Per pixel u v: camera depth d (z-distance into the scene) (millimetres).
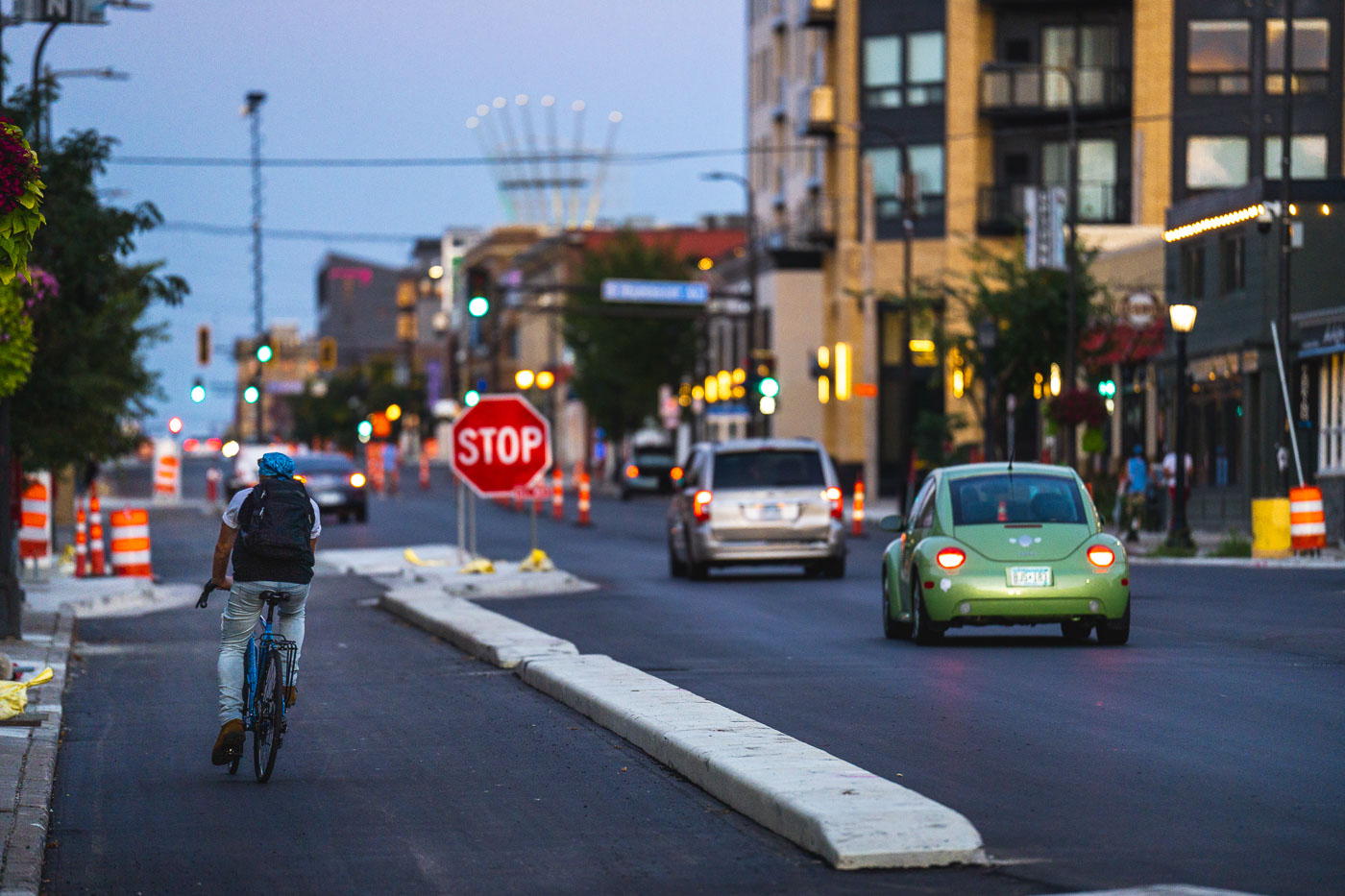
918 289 96750
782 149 120875
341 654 35375
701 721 22625
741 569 61031
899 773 19750
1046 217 87312
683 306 152875
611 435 160750
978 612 32281
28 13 42500
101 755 22969
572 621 40281
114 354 46156
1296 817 17250
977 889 14727
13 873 15570
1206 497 78500
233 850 17156
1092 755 20812
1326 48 113688
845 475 124562
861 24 121750
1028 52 119562
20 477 50844
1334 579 48156
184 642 38125
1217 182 115500
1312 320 68125
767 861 16094
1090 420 74938
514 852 16828
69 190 41062
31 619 40125
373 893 15328
